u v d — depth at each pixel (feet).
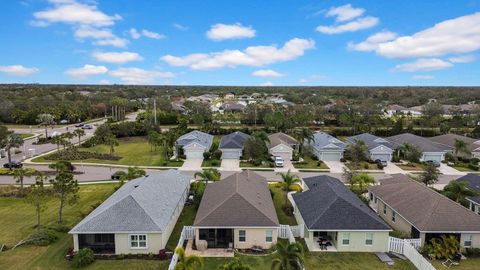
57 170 177.47
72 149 246.68
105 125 302.45
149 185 125.08
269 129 344.69
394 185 135.85
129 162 223.10
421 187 126.52
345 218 104.17
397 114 471.62
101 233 96.68
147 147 277.64
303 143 256.11
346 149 239.50
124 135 318.65
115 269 90.22
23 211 131.44
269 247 103.40
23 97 514.27
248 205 108.68
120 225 97.71
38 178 148.87
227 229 106.01
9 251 99.66
